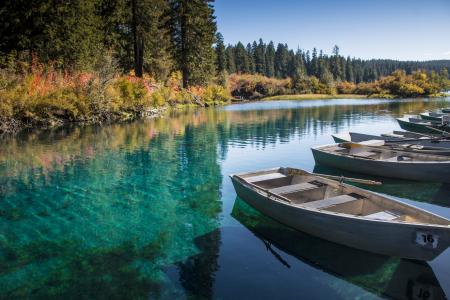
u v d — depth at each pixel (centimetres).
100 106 2908
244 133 2344
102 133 2298
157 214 923
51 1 3206
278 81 9112
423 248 607
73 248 733
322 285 596
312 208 739
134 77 3675
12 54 2914
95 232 813
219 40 7800
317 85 9138
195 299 558
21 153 1669
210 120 3153
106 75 3150
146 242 759
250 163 1490
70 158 1577
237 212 931
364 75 13000
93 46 3478
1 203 1014
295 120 3173
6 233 811
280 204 782
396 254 647
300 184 934
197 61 4866
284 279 615
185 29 4581
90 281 609
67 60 3325
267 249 722
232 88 8338
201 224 855
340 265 656
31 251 721
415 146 1423
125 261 677
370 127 2686
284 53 12625
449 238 571
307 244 742
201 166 1442
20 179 1252
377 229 634
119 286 593
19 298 562
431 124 2312
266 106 5272
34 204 1005
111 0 4094
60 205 997
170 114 3766
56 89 2648
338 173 1307
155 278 616
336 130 2500
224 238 775
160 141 2020
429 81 8550
